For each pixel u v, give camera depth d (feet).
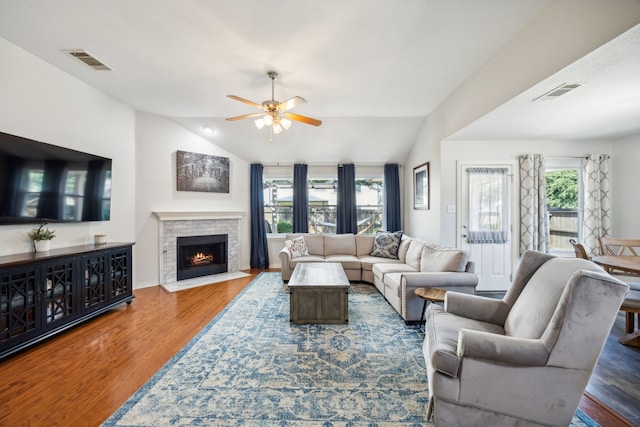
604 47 5.40
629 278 9.90
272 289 13.44
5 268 7.02
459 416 4.64
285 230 19.47
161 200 14.40
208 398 5.67
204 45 7.94
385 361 7.09
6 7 6.43
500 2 6.26
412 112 13.98
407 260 13.61
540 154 12.81
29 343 7.48
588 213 12.89
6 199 7.96
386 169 18.60
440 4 6.28
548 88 7.24
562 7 6.14
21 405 5.47
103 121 11.55
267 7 6.37
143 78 10.11
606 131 11.59
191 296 12.41
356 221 18.76
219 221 16.69
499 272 13.15
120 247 10.68
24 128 8.68
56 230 9.76
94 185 10.76
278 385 6.11
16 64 8.40
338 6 6.32
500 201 13.11
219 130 15.69
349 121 15.30
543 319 4.82
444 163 13.06
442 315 6.61
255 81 10.26
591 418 5.12
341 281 9.91
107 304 10.07
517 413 4.41
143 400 5.61
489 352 4.39
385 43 7.82
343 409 5.36
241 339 8.31
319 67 9.19
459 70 9.57
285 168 18.86
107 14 6.67
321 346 7.88
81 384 6.15
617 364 6.95
